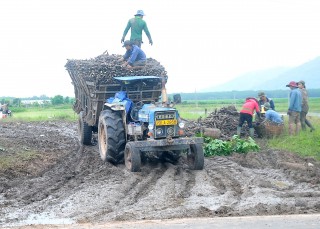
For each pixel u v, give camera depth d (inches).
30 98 3011.8
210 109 1464.1
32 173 493.0
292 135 669.3
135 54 550.6
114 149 510.6
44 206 367.6
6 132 829.2
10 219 335.9
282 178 451.5
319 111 1421.0
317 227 288.4
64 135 813.9
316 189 408.5
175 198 381.4
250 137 601.9
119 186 416.5
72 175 473.1
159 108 498.0
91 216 336.2
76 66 580.7
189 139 489.1
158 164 520.7
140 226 299.7
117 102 522.6
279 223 300.8
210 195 389.7
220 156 561.0
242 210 341.7
